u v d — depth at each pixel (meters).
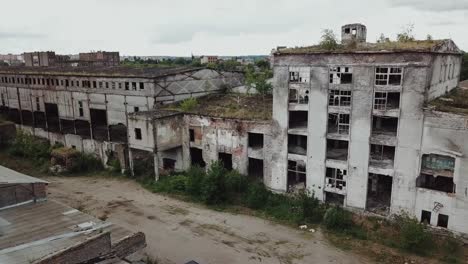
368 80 28.94
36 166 48.25
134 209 34.94
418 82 27.11
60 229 23.73
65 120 55.19
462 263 25.41
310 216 31.92
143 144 40.12
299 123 35.56
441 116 26.50
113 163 45.38
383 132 31.20
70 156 46.44
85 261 19.77
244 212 33.84
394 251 27.14
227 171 37.69
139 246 22.66
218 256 26.94
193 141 40.75
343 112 30.67
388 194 33.59
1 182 26.22
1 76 62.97
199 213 33.84
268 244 28.50
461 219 26.98
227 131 37.69
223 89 52.03
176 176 40.28
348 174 31.31
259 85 44.66
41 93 56.88
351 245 28.12
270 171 35.59
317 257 26.72
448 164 27.39
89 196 38.34
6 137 55.16
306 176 33.56
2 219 24.98
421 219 28.80
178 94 46.38
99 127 50.97
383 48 28.30
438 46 27.78
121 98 46.75
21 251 20.83
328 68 30.47
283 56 32.44
